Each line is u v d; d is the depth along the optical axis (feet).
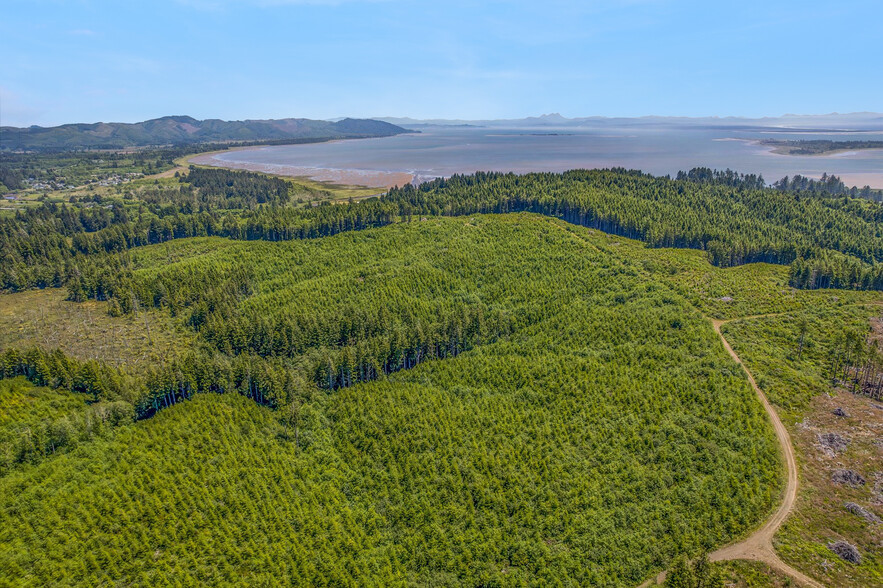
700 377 394.11
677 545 269.03
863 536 264.72
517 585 260.21
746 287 568.41
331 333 507.30
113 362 468.34
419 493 322.96
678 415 357.82
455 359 475.31
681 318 475.72
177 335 530.68
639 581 256.11
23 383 391.04
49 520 280.72
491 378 437.58
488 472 331.57
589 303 546.26
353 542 285.43
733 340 450.71
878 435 334.03
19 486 299.38
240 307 577.43
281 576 266.36
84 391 400.06
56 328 546.67
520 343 493.36
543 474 325.21
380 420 386.52
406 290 599.57
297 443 370.73
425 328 487.61
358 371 451.53
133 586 257.14
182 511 299.79
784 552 257.34
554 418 375.86
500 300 583.17
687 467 316.19
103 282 636.07
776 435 339.16
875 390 379.76
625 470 321.32
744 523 276.00
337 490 329.11
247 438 367.25
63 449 334.24
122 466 325.83
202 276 642.22
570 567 264.93
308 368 461.78
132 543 274.98
